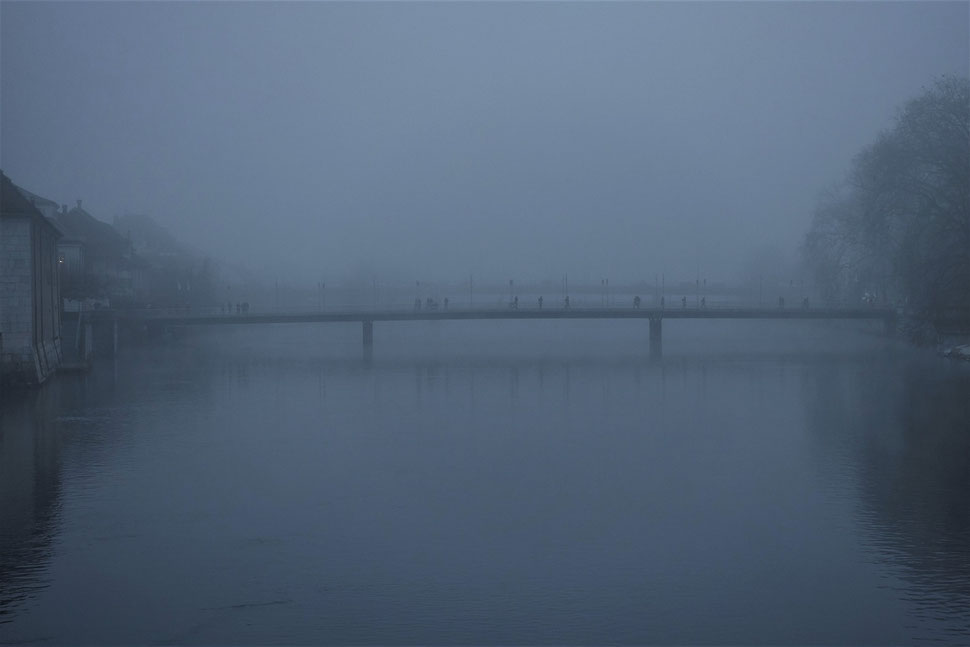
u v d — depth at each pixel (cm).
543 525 3472
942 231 7369
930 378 7144
